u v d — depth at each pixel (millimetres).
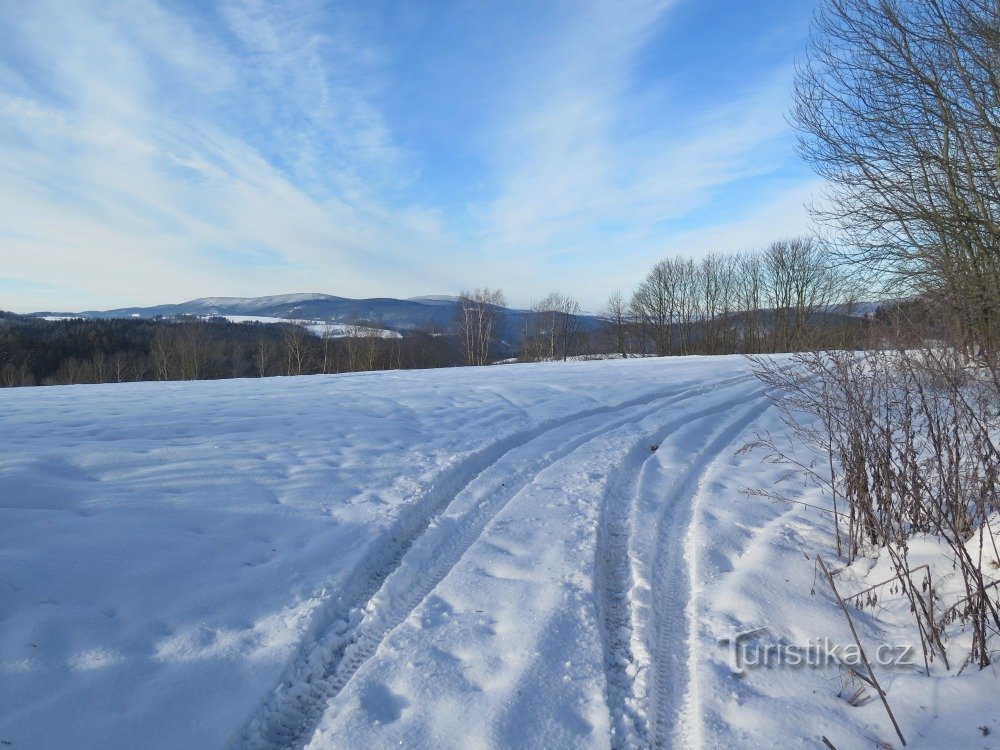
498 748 2061
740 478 5289
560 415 7938
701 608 3062
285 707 2379
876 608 3025
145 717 2189
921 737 2096
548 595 3096
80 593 2902
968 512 3301
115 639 2617
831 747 2068
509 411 8398
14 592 2814
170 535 3602
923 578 3080
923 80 8562
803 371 4754
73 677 2352
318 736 2148
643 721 2268
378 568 3588
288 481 4801
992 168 8828
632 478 5246
